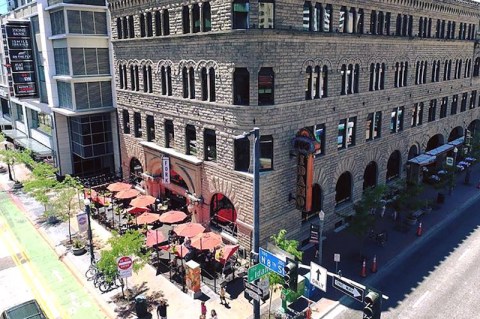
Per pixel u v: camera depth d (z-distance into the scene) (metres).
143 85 34.81
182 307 22.95
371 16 31.27
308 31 25.77
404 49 35.75
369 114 33.81
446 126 47.03
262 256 17.14
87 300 23.67
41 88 45.12
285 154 26.62
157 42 31.47
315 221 30.53
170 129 33.00
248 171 26.28
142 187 38.47
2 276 26.30
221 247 27.34
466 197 40.09
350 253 28.67
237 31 23.91
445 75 44.09
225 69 25.70
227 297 23.89
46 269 27.17
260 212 25.94
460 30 44.72
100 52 39.75
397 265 27.05
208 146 29.14
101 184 42.28
